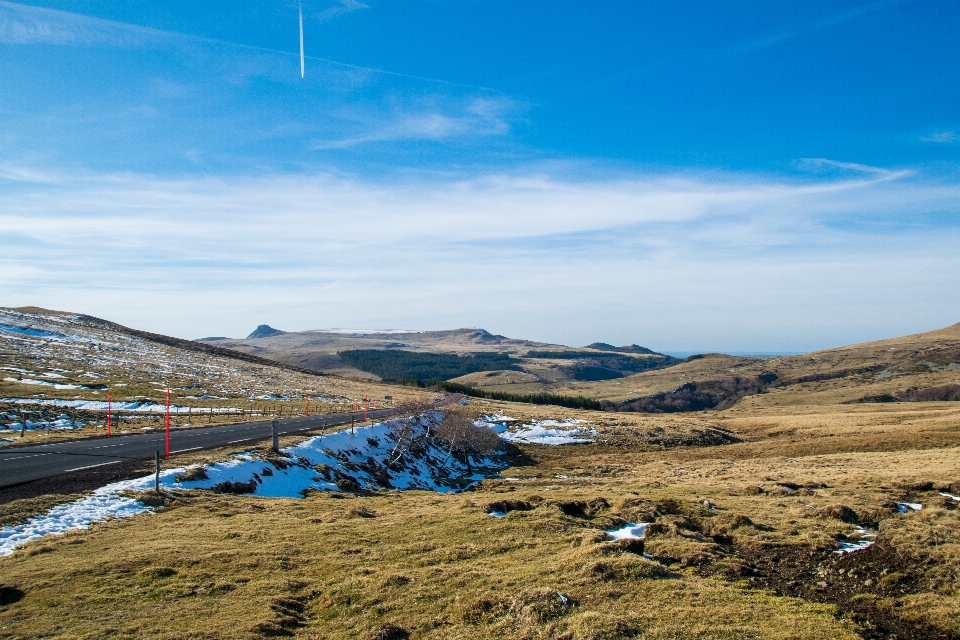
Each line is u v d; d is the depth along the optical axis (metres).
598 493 30.62
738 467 45.47
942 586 15.12
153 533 18.66
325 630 12.41
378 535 19.97
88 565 15.09
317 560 17.06
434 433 64.56
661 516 23.72
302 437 41.44
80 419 44.88
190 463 28.41
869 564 17.22
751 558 18.84
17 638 11.12
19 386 57.09
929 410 91.31
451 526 21.14
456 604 13.40
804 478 34.12
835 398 180.75
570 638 11.52
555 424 83.00
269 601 13.55
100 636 11.34
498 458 64.62
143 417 49.66
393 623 12.42
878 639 12.66
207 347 138.50
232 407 62.62
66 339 100.31
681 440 74.69
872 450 52.50
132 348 107.19
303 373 132.50
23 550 16.17
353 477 37.47
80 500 21.25
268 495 28.44
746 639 11.74
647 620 12.55
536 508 24.64
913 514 22.08
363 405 78.94
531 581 14.91
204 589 14.07
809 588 16.02
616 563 15.88
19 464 27.34
